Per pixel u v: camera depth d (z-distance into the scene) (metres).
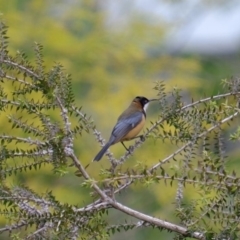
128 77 19.19
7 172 6.49
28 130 6.65
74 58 18.95
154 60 19.58
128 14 20.52
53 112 14.52
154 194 17.62
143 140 7.30
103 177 6.35
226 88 7.12
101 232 6.41
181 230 6.61
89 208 6.45
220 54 23.06
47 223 6.33
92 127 7.02
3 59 6.62
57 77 6.70
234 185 6.14
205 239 6.45
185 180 6.25
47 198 6.45
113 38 19.61
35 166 6.53
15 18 18.69
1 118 15.06
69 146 6.61
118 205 6.68
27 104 6.65
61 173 6.46
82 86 19.09
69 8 19.91
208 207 6.34
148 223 6.72
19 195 6.43
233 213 6.26
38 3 19.39
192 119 6.72
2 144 6.57
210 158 6.21
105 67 19.39
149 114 18.11
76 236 6.34
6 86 13.62
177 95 6.89
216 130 6.60
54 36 18.62
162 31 20.28
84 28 19.98
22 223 6.35
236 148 15.28
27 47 18.42
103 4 21.11
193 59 20.03
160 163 6.61
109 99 18.58
